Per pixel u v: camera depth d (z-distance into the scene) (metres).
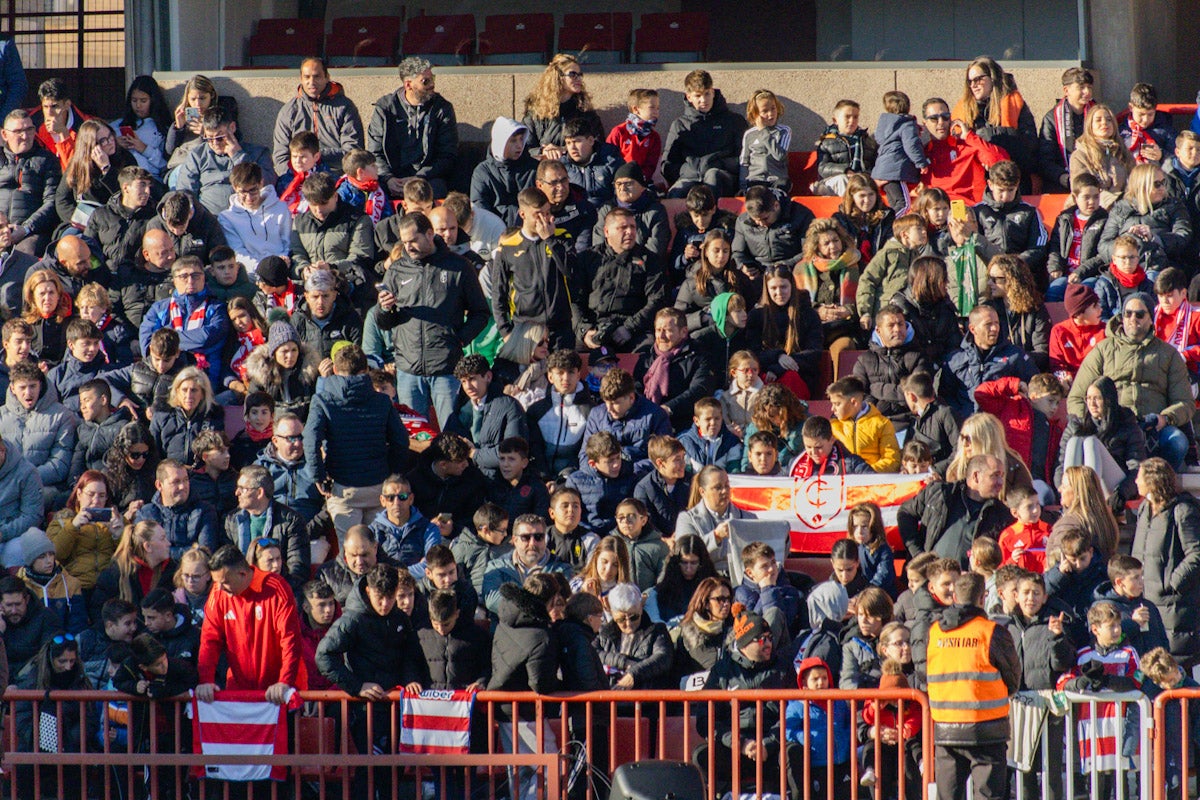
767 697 31.50
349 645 33.16
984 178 51.62
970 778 31.48
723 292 45.38
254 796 32.69
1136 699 31.08
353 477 40.44
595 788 32.75
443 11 60.88
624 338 46.47
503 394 42.78
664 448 39.50
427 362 43.81
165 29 60.38
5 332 44.75
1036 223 48.69
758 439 40.12
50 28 65.62
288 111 54.97
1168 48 61.16
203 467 40.81
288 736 33.28
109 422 42.19
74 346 44.00
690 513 39.03
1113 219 47.88
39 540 37.12
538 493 40.34
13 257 48.84
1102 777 31.28
